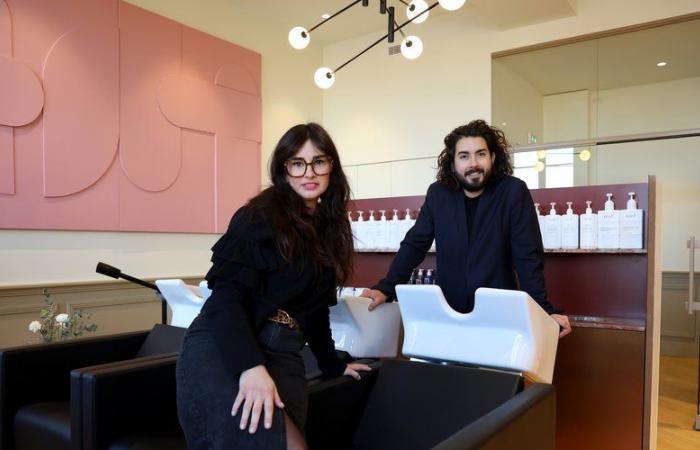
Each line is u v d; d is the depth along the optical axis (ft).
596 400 7.47
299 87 19.25
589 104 15.40
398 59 18.70
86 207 12.48
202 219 15.21
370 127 19.31
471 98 17.11
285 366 3.59
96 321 12.89
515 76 16.52
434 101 17.84
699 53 13.91
